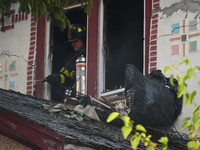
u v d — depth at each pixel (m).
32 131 17.48
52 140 17.20
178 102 23.33
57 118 20.16
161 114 22.05
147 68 25.66
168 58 25.12
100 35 27.61
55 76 28.08
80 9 28.34
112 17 28.12
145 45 25.91
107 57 27.61
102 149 17.03
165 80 23.33
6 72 29.67
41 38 29.30
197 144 14.23
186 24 25.02
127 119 13.27
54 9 22.11
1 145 18.47
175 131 22.67
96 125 21.05
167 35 25.34
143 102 22.23
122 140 18.83
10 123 17.78
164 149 14.10
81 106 21.81
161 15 25.72
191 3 25.06
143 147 18.44
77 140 16.97
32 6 21.56
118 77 27.61
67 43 29.23
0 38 30.11
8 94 23.72
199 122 13.92
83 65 27.42
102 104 22.98
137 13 28.34
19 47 29.69
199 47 24.55
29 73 29.14
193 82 23.94
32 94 28.81
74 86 27.45
